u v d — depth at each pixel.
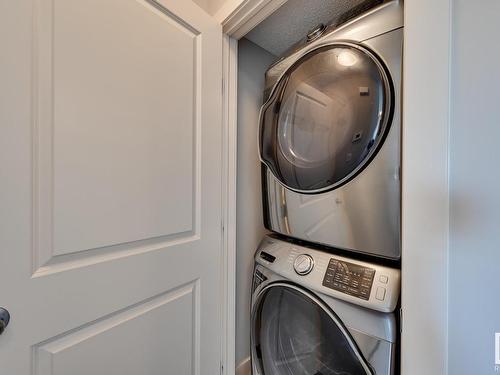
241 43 1.38
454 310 0.55
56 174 0.62
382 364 0.70
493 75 0.51
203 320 1.07
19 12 0.56
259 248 1.22
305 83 1.00
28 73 0.57
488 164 0.51
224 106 1.20
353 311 0.77
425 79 0.59
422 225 0.59
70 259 0.65
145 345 0.84
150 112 0.84
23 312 0.57
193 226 1.02
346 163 0.84
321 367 0.90
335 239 0.88
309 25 1.25
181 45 0.95
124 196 0.77
